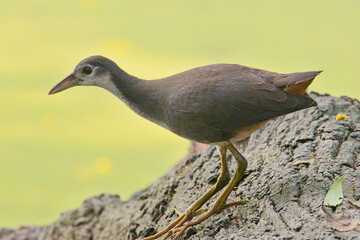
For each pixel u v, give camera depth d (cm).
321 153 1015
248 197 998
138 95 1038
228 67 1020
